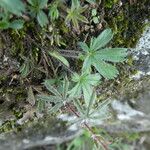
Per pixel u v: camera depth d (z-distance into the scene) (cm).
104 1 26
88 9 26
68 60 28
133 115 42
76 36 27
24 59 26
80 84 26
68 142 47
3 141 42
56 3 24
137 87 36
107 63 27
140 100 39
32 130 40
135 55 30
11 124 35
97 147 29
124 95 38
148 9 27
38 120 36
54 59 27
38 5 23
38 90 29
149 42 29
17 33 25
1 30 25
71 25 26
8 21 23
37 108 31
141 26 28
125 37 28
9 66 27
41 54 27
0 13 22
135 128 46
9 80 28
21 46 26
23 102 31
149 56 30
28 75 28
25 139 42
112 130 45
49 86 26
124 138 48
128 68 31
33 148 46
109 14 27
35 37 26
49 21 25
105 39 25
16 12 20
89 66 25
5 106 31
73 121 28
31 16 24
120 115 42
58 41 26
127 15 27
